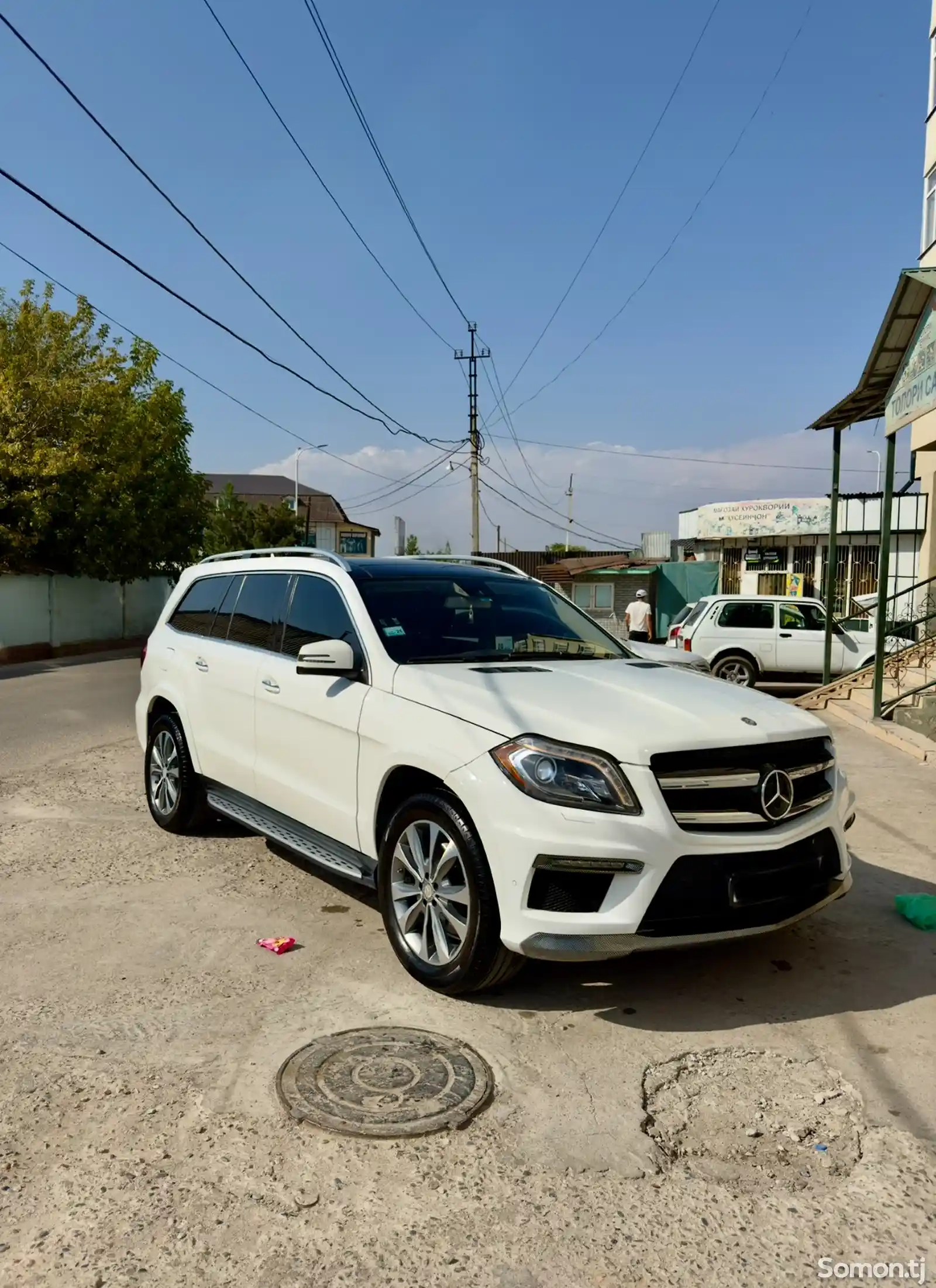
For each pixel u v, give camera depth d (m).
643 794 3.53
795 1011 3.85
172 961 4.29
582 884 3.54
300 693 4.88
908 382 9.75
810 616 16.33
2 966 4.22
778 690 16.73
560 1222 2.57
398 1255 2.45
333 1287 2.34
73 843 6.17
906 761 9.09
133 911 4.93
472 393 35.75
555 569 36.69
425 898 3.98
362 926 4.75
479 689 4.05
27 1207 2.61
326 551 5.41
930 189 18.34
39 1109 3.07
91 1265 2.40
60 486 23.27
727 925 3.64
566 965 4.26
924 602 17.36
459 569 5.59
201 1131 2.95
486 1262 2.43
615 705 3.93
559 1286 2.36
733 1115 3.10
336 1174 2.76
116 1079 3.26
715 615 16.30
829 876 4.04
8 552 23.19
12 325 24.70
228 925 4.74
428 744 3.94
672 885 3.55
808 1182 2.76
